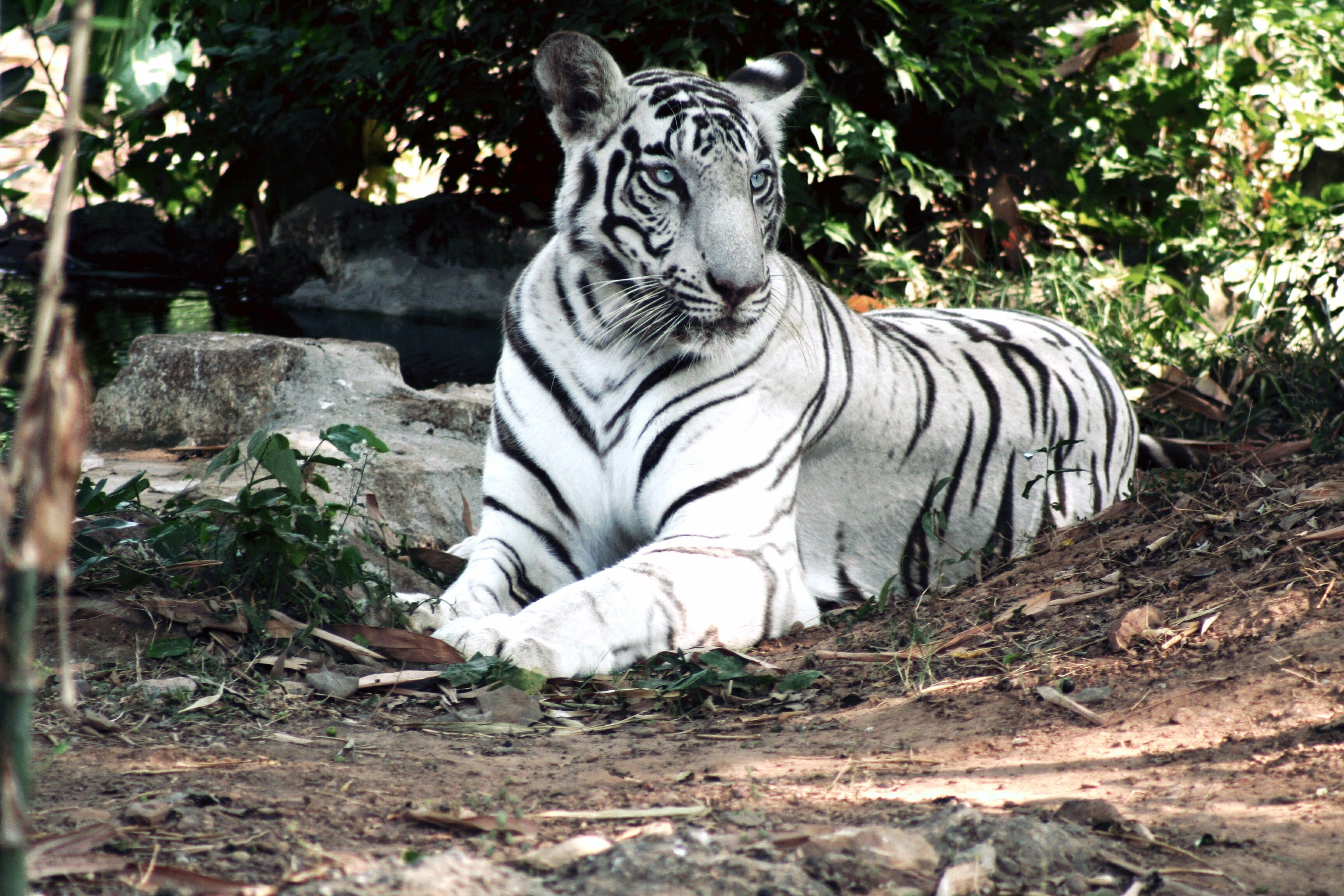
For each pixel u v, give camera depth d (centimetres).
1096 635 535
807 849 295
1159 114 1543
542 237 1716
